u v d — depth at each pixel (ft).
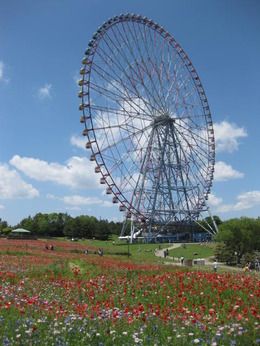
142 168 265.95
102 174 236.84
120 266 111.24
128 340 31.40
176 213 303.48
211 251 279.49
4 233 328.49
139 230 326.44
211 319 39.45
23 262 113.91
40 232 482.69
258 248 255.29
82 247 234.99
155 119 257.96
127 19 244.63
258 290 58.65
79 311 41.52
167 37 270.46
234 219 258.78
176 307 51.03
